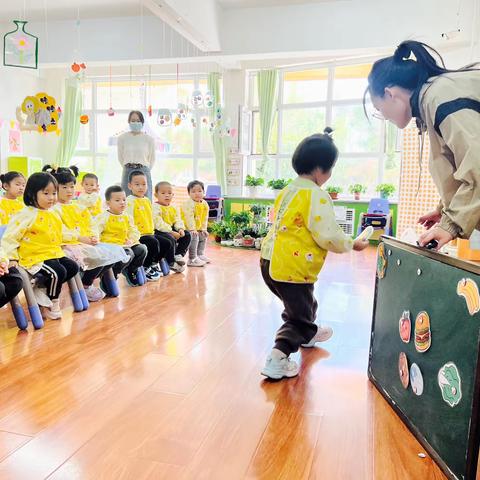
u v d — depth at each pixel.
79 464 1.27
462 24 5.03
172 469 1.25
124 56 6.37
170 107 8.12
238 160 7.46
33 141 8.15
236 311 2.79
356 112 7.01
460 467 1.17
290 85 7.41
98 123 8.49
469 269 1.16
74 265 2.63
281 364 1.85
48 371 1.87
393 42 5.38
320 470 1.26
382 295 1.76
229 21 5.89
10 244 2.35
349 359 2.08
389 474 1.25
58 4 5.98
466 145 1.23
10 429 1.43
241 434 1.43
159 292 3.25
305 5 5.65
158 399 1.65
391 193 6.54
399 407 1.55
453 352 1.22
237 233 5.85
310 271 1.87
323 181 1.95
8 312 2.71
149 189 5.02
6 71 7.35
